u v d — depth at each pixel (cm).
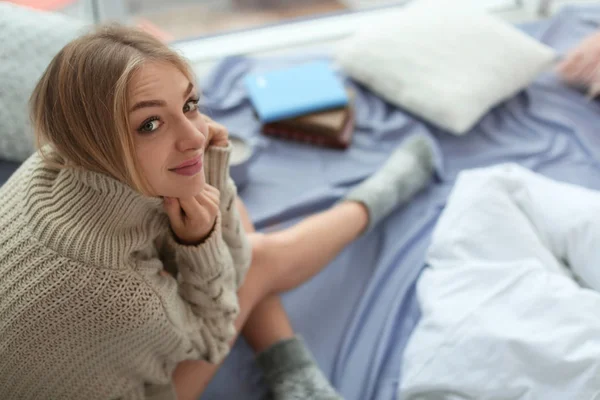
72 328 70
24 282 68
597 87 149
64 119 61
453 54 151
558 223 103
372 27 162
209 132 81
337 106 141
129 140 61
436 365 87
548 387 80
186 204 72
